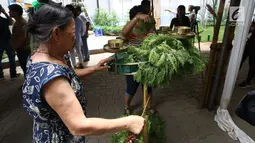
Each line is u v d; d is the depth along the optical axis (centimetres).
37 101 87
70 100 84
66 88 84
